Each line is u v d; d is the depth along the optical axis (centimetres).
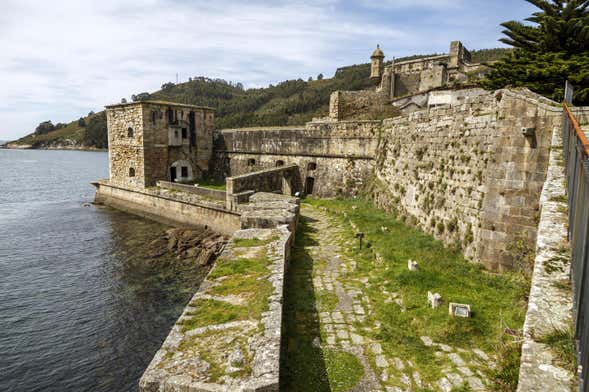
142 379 593
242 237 1378
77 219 3231
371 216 2098
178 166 3509
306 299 1089
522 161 1122
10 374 1173
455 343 822
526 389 348
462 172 1395
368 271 1313
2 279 1912
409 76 3675
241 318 782
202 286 958
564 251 550
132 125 3281
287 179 3019
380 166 2523
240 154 3572
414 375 737
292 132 3162
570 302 451
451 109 1571
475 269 1173
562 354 379
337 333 902
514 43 1764
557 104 1087
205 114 3703
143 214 3238
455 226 1382
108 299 1673
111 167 3606
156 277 1916
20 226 3023
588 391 291
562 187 749
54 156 15650
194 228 2712
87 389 1109
